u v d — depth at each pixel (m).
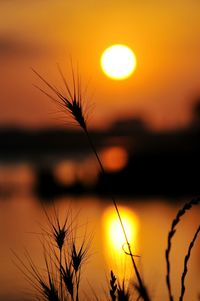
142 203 64.56
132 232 43.12
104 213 50.16
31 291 3.30
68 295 3.26
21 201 77.75
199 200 2.73
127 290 2.72
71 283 3.25
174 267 22.00
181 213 2.72
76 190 66.88
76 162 80.62
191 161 42.91
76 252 3.31
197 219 43.09
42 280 3.28
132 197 67.44
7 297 17.73
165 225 48.06
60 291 3.26
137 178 67.44
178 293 11.26
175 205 60.44
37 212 59.53
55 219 3.37
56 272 3.29
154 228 46.09
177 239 31.94
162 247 35.16
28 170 132.88
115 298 3.04
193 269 20.50
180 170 58.97
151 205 62.28
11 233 44.50
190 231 36.44
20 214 60.94
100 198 62.38
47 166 83.88
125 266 2.89
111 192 3.14
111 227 34.06
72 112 3.21
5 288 20.59
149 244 36.78
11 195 87.75
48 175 77.38
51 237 3.34
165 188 65.06
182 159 50.25
